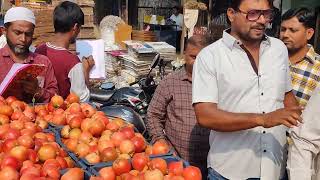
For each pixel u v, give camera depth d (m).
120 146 2.50
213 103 2.45
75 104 3.15
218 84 2.47
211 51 2.49
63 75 3.63
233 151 2.52
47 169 2.12
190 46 3.14
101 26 7.13
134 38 8.81
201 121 2.45
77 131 2.77
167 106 3.33
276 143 2.53
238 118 2.27
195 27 8.81
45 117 3.09
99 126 2.76
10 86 3.18
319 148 2.48
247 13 2.34
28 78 3.24
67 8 3.72
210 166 2.68
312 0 9.21
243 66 2.43
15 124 2.72
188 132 3.22
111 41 6.90
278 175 2.60
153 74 5.60
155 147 2.52
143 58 5.67
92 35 6.38
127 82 5.62
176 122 3.26
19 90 3.32
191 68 3.16
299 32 3.31
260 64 2.47
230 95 2.45
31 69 3.12
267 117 2.19
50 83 3.53
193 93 2.50
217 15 10.66
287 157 2.67
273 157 2.50
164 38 12.24
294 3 9.19
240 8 2.37
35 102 3.44
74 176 2.09
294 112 2.13
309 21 3.34
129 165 2.28
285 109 2.16
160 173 2.14
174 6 12.80
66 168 2.26
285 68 2.59
